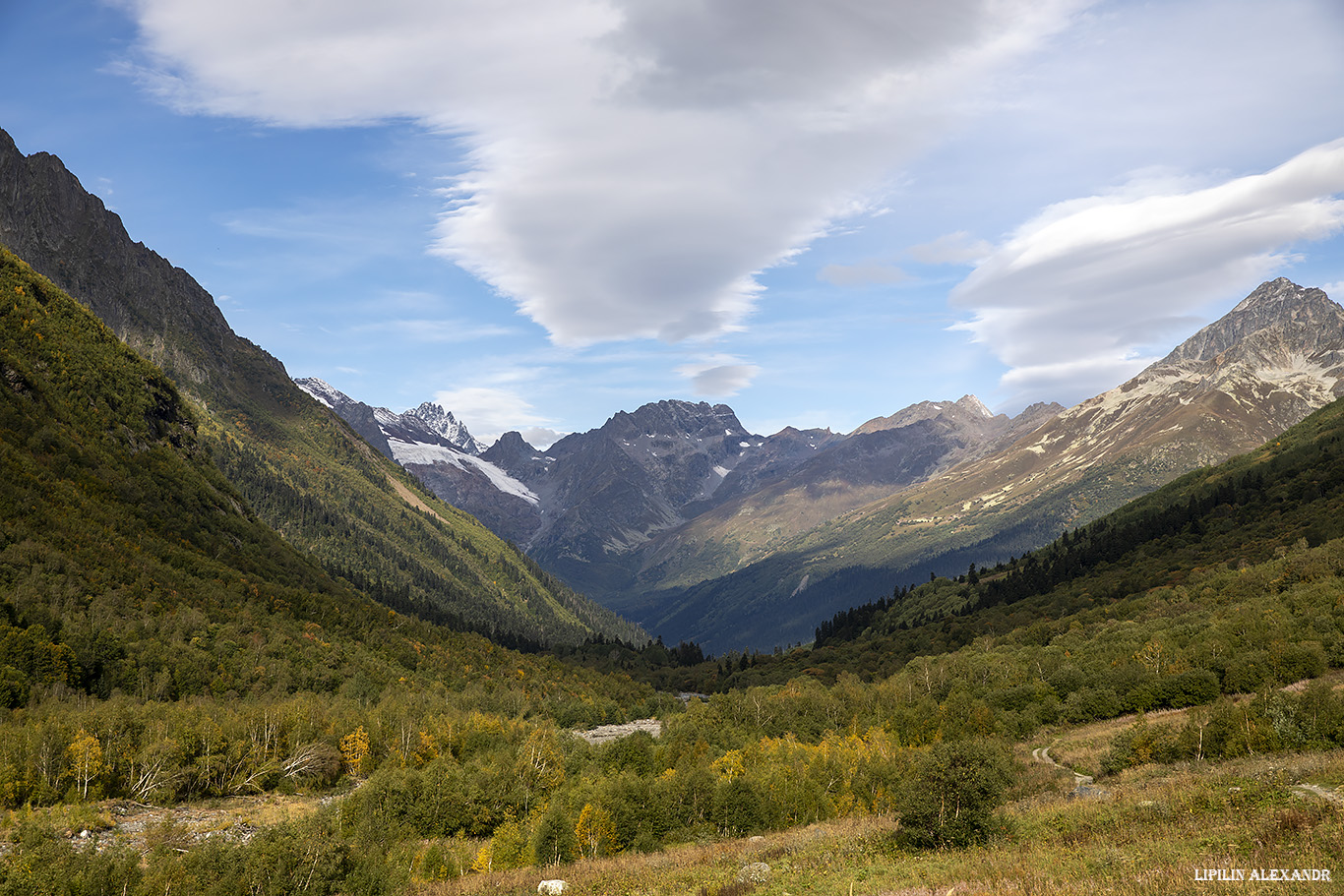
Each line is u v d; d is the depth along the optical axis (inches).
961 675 6407.5
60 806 3408.0
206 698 5201.8
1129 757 3348.9
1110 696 4968.0
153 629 5812.0
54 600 5487.2
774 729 5949.8
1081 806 2198.6
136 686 5103.3
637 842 3031.5
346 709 5295.3
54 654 4783.5
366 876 2509.8
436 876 2807.6
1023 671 6195.9
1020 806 2605.8
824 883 1807.3
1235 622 5502.0
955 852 1940.2
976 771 2059.5
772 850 2406.5
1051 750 4271.7
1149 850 1556.3
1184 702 4699.8
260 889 2407.7
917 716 5315.0
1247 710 3186.5
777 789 3469.5
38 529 6476.4
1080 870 1499.8
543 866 2856.8
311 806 3993.6
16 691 4490.7
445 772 3821.4
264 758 4350.4
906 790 2118.6
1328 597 5546.3
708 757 4628.4
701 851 2714.1
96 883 2304.4
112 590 6048.2
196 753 4136.3
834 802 3540.8
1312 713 2997.0
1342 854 1263.5
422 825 3523.6
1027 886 1418.6
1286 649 4579.2
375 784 3663.9
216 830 3427.7
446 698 6993.1
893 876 1756.9
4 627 4781.0
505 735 5354.3
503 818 3629.4
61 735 3698.3
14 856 2412.6
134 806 3690.9
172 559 7573.8
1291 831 1455.5
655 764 4594.0
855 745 4662.9
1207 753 3181.6
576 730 7101.4
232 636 6225.4
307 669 6397.6
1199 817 1802.4
